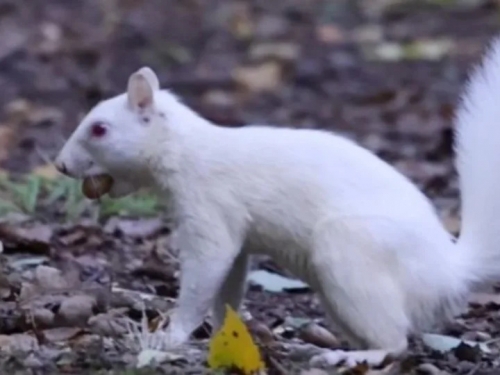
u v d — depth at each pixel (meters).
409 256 9.30
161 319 10.29
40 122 21.05
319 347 10.14
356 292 9.24
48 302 10.82
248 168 9.53
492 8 30.81
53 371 9.15
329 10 31.25
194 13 30.73
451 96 23.53
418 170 17.77
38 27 28.33
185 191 9.60
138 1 31.42
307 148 9.57
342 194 9.38
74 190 14.52
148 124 9.72
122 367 9.21
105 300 10.93
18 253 12.79
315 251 9.36
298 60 26.47
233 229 9.53
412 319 9.40
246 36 28.75
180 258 9.69
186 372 9.08
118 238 13.60
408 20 30.44
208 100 23.64
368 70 25.86
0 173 15.84
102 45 27.17
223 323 9.98
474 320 11.30
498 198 9.69
